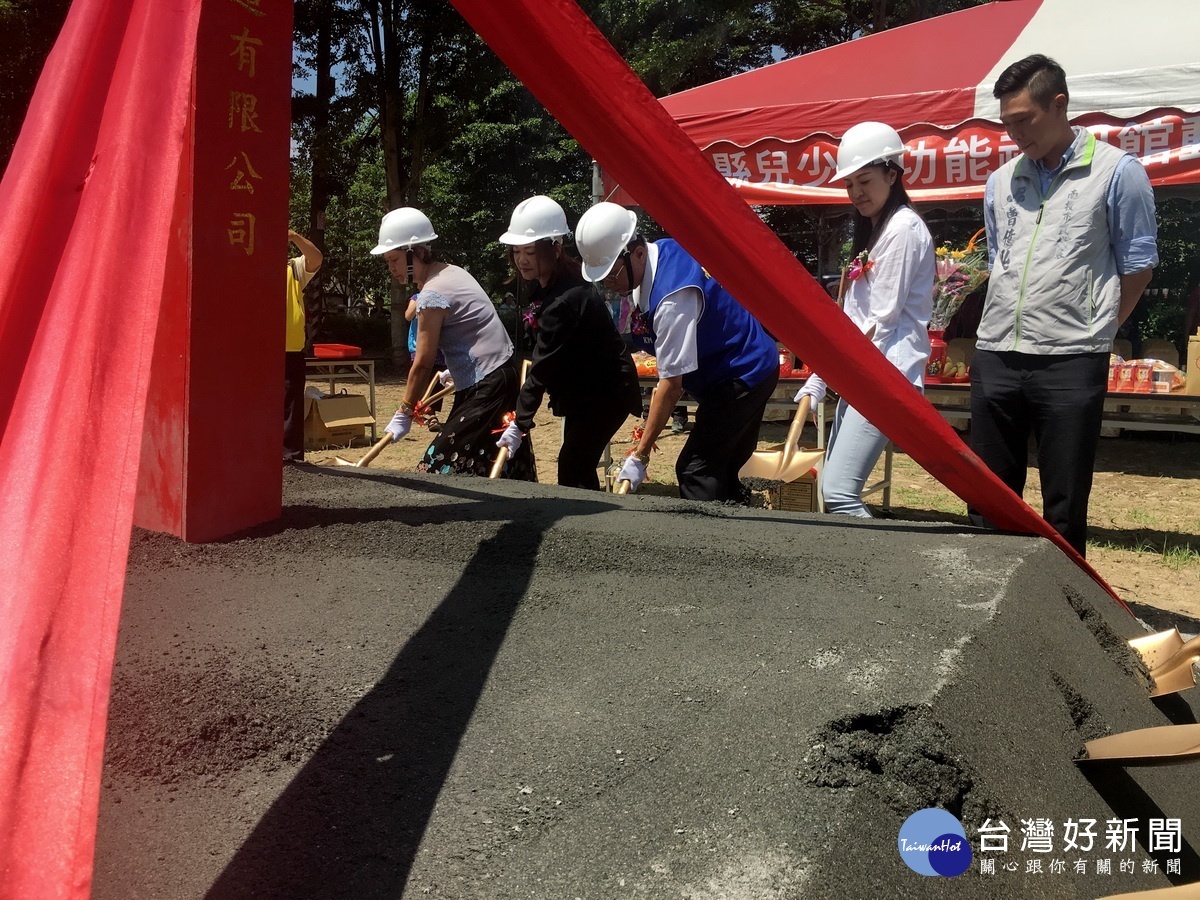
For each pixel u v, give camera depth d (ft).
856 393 7.74
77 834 2.73
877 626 5.72
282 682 5.12
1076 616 6.90
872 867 3.70
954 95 18.29
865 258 10.21
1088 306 9.75
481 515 8.31
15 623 3.21
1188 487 22.47
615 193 22.72
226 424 7.85
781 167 20.06
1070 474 10.02
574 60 6.31
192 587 6.69
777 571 6.91
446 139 60.44
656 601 6.32
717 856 3.61
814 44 58.08
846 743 4.33
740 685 4.94
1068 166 9.80
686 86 57.77
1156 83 16.35
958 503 20.36
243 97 7.54
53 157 4.44
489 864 3.61
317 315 28.43
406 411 13.00
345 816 3.93
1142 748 5.04
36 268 4.28
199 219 7.41
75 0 4.83
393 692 5.02
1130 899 4.08
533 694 4.98
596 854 3.64
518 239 12.25
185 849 3.75
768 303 7.41
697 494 11.39
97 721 2.94
